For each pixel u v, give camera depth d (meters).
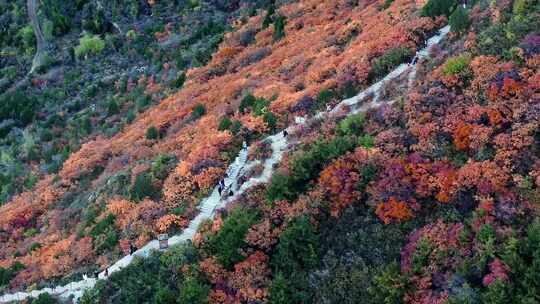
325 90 54.41
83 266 48.50
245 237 40.38
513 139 37.62
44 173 78.25
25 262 53.41
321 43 71.12
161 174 53.78
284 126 53.69
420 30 56.19
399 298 34.62
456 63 45.34
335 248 38.94
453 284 33.00
